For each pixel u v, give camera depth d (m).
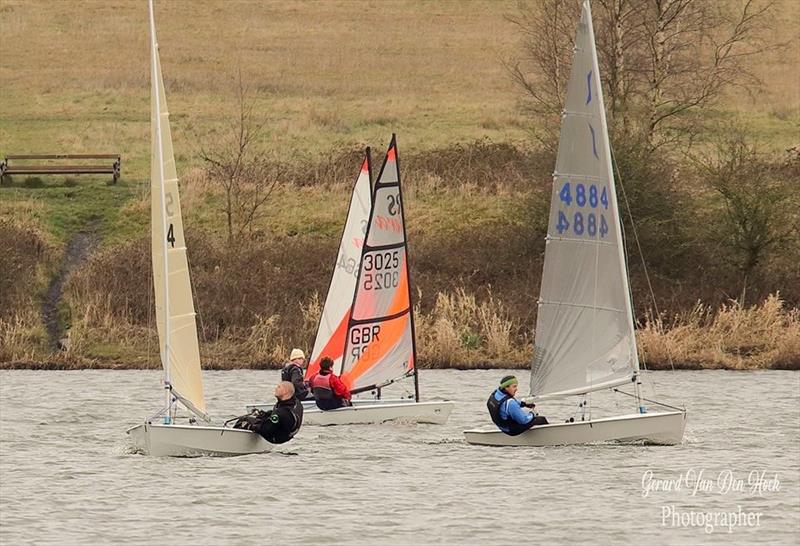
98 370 165.75
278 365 168.25
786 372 161.88
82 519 86.19
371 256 129.38
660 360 165.50
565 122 110.75
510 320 177.62
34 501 90.94
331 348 134.75
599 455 107.00
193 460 105.44
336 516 86.94
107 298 179.62
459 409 134.25
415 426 123.94
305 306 180.00
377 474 99.81
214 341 175.00
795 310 175.25
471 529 83.69
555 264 111.12
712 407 134.62
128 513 87.69
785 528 84.50
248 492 93.69
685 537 82.25
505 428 110.44
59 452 109.50
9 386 150.62
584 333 110.62
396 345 130.12
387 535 82.38
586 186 110.38
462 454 107.62
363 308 129.62
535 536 82.25
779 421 125.50
